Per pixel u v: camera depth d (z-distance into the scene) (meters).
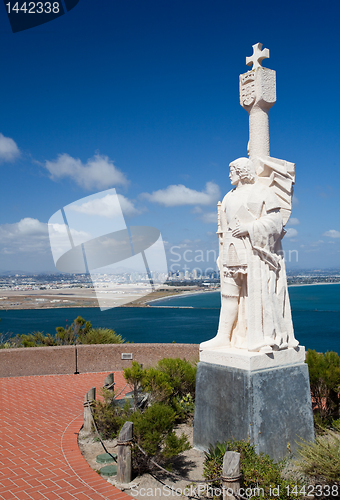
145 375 7.73
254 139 7.12
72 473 5.89
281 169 6.71
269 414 5.94
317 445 5.42
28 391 10.73
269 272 6.48
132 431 5.88
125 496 5.27
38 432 7.62
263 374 5.98
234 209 6.73
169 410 6.24
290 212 6.82
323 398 8.16
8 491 5.36
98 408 7.55
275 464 5.25
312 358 8.41
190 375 9.00
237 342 6.74
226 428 6.11
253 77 7.04
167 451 5.87
